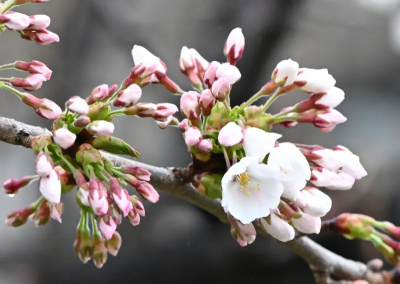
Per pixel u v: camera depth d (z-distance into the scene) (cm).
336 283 74
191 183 69
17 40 176
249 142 63
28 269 164
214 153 66
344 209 170
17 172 188
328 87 66
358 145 191
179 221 161
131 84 64
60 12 174
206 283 155
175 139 172
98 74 184
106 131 62
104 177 62
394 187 175
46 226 170
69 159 63
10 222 69
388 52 228
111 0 166
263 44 135
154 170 69
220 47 154
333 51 223
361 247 167
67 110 63
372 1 235
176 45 171
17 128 64
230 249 159
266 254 160
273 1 134
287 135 186
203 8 171
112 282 154
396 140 192
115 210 63
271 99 66
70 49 176
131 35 166
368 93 221
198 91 68
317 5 217
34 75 63
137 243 157
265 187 63
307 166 62
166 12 175
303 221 64
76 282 157
